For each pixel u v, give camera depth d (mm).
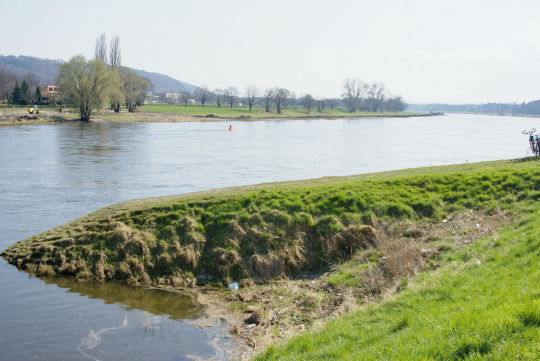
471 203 19453
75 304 14453
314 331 11078
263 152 55812
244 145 63969
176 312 14008
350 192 20422
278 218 18656
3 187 31328
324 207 19375
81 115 101625
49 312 13828
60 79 100625
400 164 46375
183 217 18906
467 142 75562
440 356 7277
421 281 12625
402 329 9227
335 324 11023
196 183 34094
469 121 198375
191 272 16766
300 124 131625
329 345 9602
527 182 20156
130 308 14289
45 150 51438
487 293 9984
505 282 10391
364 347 8914
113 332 12688
